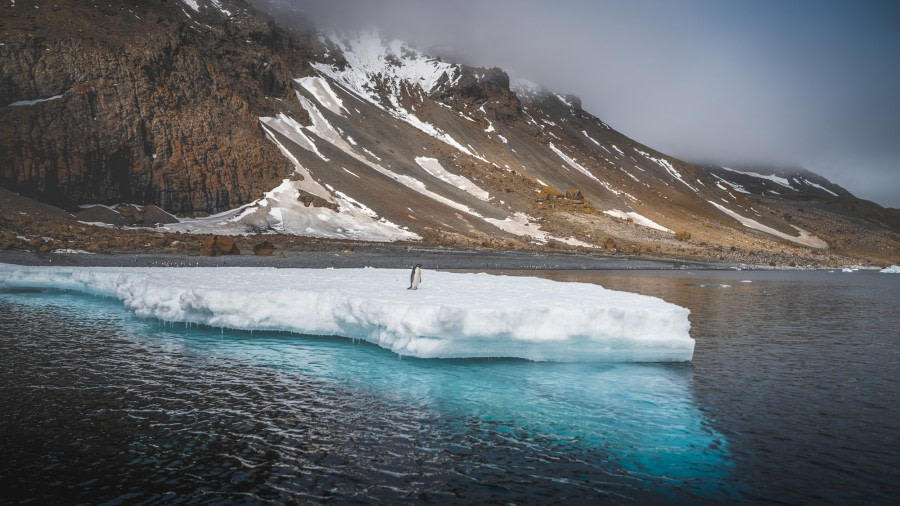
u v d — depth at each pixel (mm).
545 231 110375
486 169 139375
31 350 17625
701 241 125750
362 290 21078
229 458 9898
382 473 9445
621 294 21703
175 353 17469
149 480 8992
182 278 25891
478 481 9227
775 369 17062
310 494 8656
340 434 11141
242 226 81188
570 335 16609
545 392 14109
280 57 142125
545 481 9273
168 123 84188
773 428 11883
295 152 107500
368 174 112688
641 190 178125
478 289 22922
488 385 14602
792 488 9117
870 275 79812
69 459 9711
